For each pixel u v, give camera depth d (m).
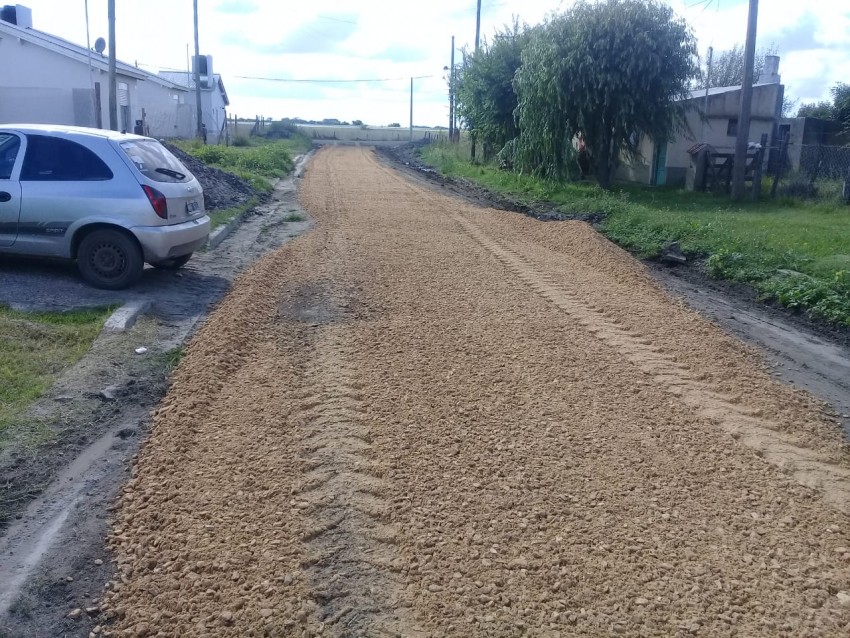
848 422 6.47
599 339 8.19
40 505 4.69
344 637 3.60
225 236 14.02
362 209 19.20
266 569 4.07
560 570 4.10
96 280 9.15
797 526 4.63
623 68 24.25
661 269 13.40
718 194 24.06
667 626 3.70
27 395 6.05
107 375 6.62
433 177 35.12
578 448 5.51
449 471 5.11
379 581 3.99
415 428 5.75
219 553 4.20
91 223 8.98
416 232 15.43
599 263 12.46
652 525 4.56
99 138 9.20
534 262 12.41
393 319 8.73
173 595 3.87
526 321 8.75
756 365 7.85
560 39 25.19
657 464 5.32
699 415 6.22
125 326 7.83
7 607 3.77
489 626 3.67
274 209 18.64
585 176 29.98
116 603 3.83
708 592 3.96
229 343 7.50
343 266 11.55
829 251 13.01
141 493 4.81
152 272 10.35
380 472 5.07
